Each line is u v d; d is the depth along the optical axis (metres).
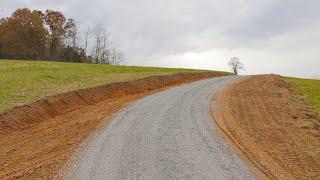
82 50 91.19
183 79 39.81
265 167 11.51
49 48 90.31
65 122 18.17
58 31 91.25
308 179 10.68
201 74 45.72
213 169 11.25
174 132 15.62
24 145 14.43
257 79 39.88
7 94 22.19
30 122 18.16
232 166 11.53
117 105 22.47
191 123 17.31
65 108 21.50
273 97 25.95
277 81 37.25
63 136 15.44
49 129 16.86
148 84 32.62
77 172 11.15
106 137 14.91
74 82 29.00
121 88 28.88
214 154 12.69
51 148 13.80
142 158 12.29
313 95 27.61
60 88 25.03
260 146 13.77
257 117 19.00
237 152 12.96
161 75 37.00
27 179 10.84
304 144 14.15
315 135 15.62
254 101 24.02
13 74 33.16
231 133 15.56
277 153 12.95
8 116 17.39
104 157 12.45
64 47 91.31
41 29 86.12
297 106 22.33
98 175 10.87
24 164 12.19
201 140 14.41
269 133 15.70
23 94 22.22
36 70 38.22
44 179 10.77
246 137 14.98
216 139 14.58
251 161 12.05
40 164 12.05
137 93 29.22
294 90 30.41
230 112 20.19
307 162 12.10
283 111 20.66
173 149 13.23
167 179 10.48
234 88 31.08
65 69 40.66
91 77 33.03
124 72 41.16
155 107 21.52
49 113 19.97
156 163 11.79
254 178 10.57
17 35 82.94
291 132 15.95
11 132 16.47
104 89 27.00
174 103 22.95
